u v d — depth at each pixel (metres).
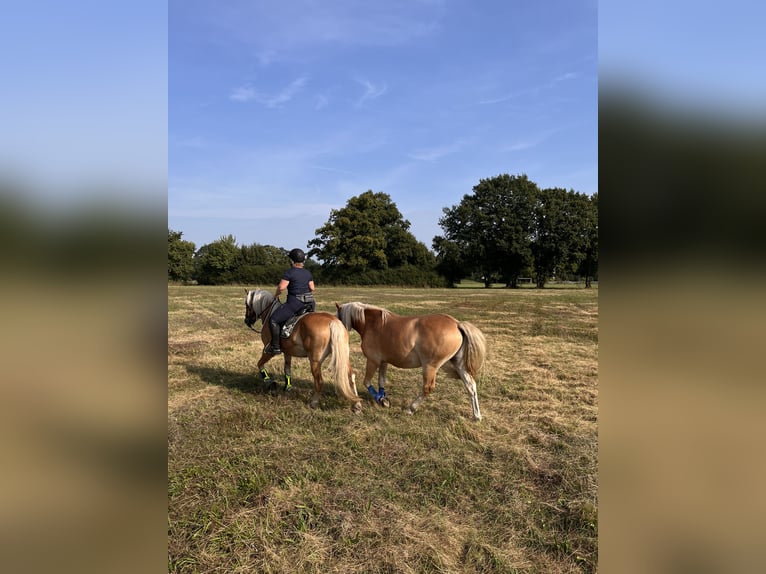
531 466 3.60
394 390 5.61
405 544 2.66
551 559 2.58
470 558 2.57
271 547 2.65
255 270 38.22
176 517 2.94
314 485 3.31
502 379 6.08
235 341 8.79
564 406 4.99
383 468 3.57
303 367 6.59
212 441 4.04
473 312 14.12
